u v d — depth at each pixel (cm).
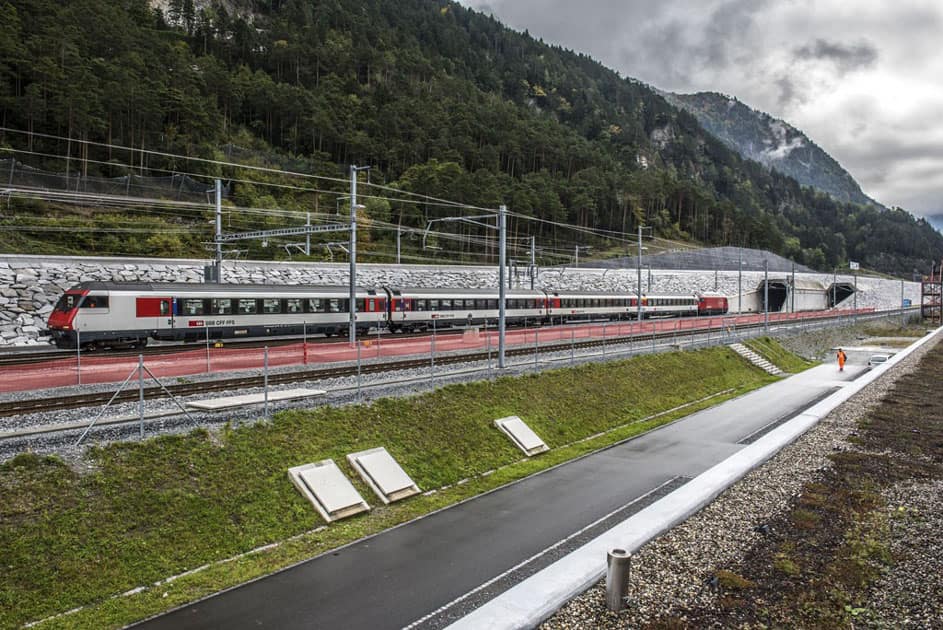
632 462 2130
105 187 5638
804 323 7531
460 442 2069
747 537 1185
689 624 852
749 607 905
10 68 6706
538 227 10512
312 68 12888
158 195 6006
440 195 8894
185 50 10800
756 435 2586
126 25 9256
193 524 1311
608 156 16738
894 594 955
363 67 13725
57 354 2820
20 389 1873
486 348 3375
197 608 1059
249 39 12925
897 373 3831
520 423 2325
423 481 1788
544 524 1505
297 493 1526
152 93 7669
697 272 10638
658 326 5050
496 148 12338
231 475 1486
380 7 18438
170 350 3150
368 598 1102
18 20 7256
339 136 9781
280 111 10225
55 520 1183
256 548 1320
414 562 1266
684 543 1153
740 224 16600
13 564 1072
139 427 1584
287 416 1786
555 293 6009
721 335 5334
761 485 1527
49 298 3503
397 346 2919
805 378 4509
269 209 6638
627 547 1105
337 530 1434
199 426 1620
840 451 1867
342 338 4050
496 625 815
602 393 2986
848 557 1092
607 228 13275
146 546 1216
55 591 1062
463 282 6819
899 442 1986
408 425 2023
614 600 888
